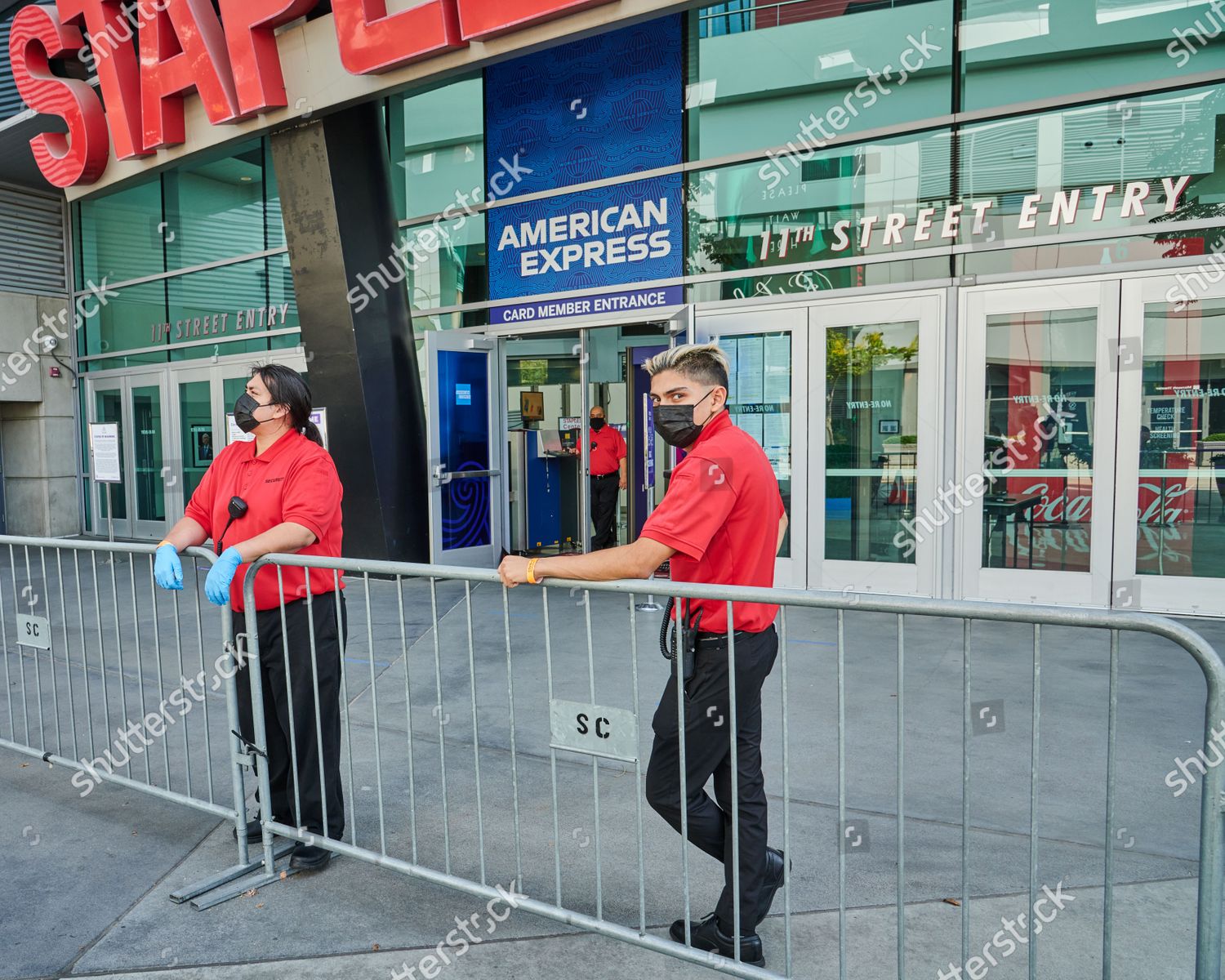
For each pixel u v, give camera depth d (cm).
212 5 723
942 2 629
